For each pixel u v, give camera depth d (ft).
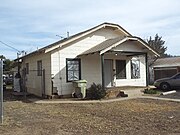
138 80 82.74
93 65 72.43
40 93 72.84
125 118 36.55
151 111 42.60
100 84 66.90
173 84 81.00
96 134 27.48
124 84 79.51
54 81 65.67
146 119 35.55
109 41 71.10
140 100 57.93
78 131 28.86
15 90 88.22
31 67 81.20
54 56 66.23
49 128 30.42
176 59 126.00
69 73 68.18
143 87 74.95
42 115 39.83
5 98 68.49
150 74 122.21
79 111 43.70
